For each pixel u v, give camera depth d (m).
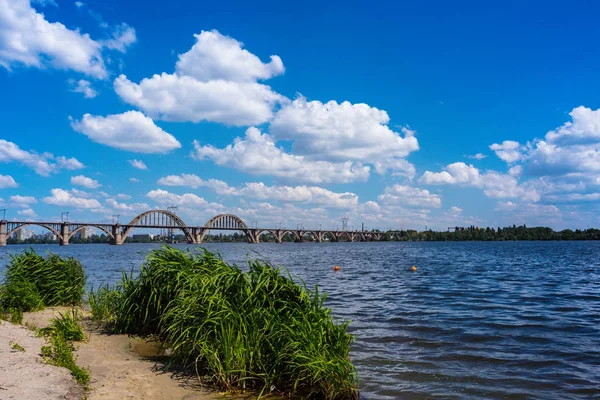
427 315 16.11
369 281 30.06
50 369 7.76
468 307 18.05
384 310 17.28
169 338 10.38
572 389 8.41
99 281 26.48
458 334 12.95
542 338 12.48
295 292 9.65
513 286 26.53
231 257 67.25
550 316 15.96
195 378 8.27
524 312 16.81
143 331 11.64
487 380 8.86
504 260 60.66
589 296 21.72
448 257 71.62
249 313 8.76
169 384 7.88
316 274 36.69
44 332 10.88
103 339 11.18
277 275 9.89
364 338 12.44
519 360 10.27
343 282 29.33
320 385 7.65
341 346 8.27
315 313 8.88
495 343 11.90
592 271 39.69
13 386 6.70
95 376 8.07
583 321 15.01
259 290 9.41
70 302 16.48
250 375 8.05
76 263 17.67
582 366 9.84
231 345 8.11
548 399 7.90
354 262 57.41
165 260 11.95
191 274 10.81
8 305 14.77
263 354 8.27
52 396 6.50
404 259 65.44
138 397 7.11
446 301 19.88
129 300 11.86
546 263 53.06
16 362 7.96
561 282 29.27
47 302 16.02
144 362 9.22
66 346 9.53
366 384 8.55
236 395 7.54
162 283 11.47
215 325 8.70
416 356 10.55
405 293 22.94
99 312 13.54
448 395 8.01
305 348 7.84
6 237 163.38
